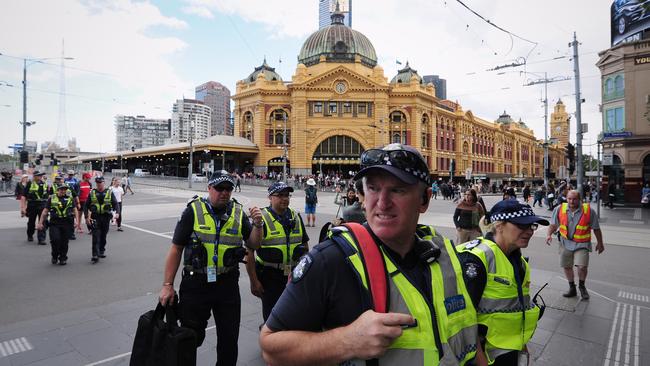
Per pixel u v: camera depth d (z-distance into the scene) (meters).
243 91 61.69
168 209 21.44
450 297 1.54
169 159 85.81
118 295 6.66
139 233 13.45
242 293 6.84
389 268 1.43
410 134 58.72
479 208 7.38
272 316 1.42
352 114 57.50
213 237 3.63
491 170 84.44
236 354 3.71
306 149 56.84
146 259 9.52
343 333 1.23
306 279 1.40
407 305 1.37
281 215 4.63
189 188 42.16
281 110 59.81
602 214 21.91
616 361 4.36
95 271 8.31
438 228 15.59
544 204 31.45
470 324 1.59
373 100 57.31
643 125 26.06
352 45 64.62
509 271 2.95
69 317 5.59
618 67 27.25
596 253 10.66
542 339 4.93
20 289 6.96
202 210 3.67
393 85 60.38
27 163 31.78
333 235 1.53
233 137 59.50
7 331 5.05
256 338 4.93
